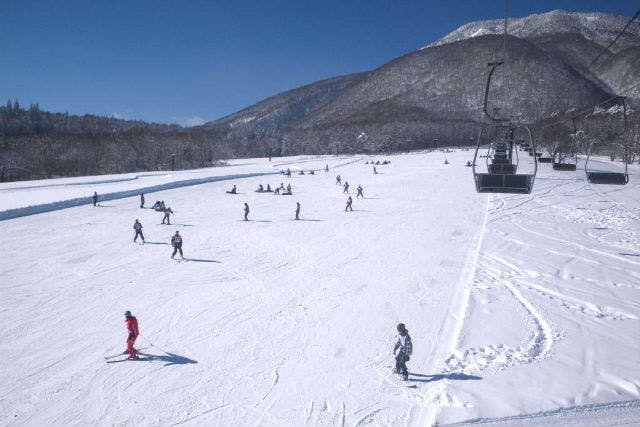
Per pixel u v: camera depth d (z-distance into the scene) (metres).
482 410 9.14
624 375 10.41
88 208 38.00
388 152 157.88
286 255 23.36
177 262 21.92
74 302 16.48
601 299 15.81
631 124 85.50
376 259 22.36
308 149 180.12
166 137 123.81
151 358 12.28
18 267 20.78
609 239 25.34
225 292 17.61
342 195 48.47
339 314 15.26
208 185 55.56
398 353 10.91
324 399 10.16
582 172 64.75
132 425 9.41
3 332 13.94
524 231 27.75
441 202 41.75
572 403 9.27
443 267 20.52
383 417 9.36
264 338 13.46
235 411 9.80
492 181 16.98
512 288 17.14
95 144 104.94
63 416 9.74
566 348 11.93
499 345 12.20
